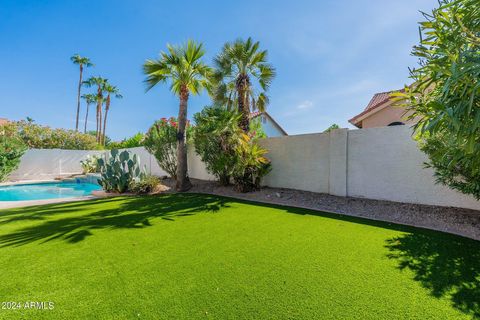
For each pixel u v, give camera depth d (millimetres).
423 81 3287
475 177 4129
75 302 2191
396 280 2527
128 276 2650
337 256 3125
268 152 8797
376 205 5828
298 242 3645
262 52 8719
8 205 6555
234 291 2342
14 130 15180
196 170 11766
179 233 4113
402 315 1983
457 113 2293
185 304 2148
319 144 7477
